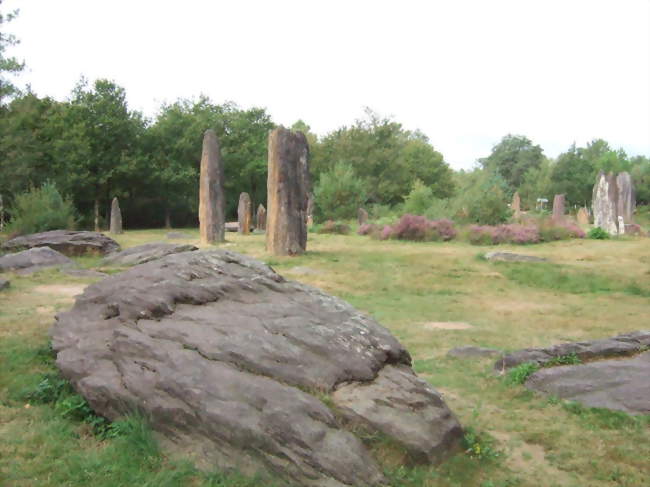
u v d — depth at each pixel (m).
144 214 50.50
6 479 4.30
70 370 5.82
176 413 4.84
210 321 5.79
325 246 25.31
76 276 14.98
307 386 5.03
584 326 10.55
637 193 65.62
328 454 4.31
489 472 4.72
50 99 45.72
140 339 5.61
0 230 27.75
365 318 6.17
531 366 7.14
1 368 6.77
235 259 7.01
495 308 12.39
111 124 43.31
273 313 5.98
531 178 77.88
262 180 55.22
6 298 11.73
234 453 4.52
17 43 34.78
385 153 61.16
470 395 6.65
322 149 62.81
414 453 4.63
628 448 5.13
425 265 18.53
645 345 7.55
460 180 76.06
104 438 5.10
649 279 15.91
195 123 48.56
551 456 5.04
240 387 4.85
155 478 4.30
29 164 39.25
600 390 6.34
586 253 22.69
